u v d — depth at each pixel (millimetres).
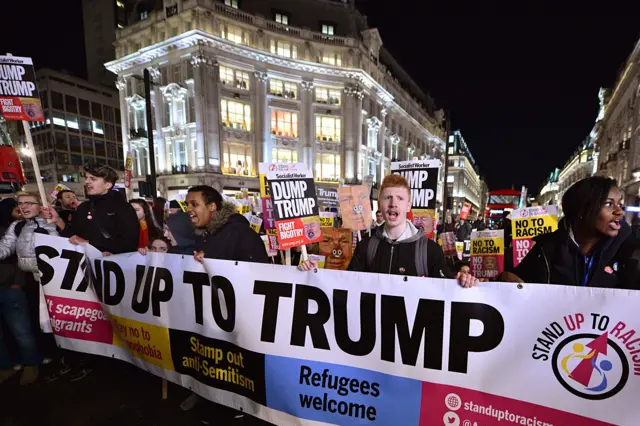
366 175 30297
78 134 35688
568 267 1796
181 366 2537
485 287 1692
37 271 3062
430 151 49125
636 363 1428
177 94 22328
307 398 2068
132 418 2631
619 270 1655
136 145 24969
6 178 4320
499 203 25000
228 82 23266
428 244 2084
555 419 1552
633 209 7379
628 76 24562
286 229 2422
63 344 2990
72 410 2732
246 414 2656
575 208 1727
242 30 23938
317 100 27281
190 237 3047
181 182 22516
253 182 24125
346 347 1977
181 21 22500
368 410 1925
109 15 38125
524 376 1604
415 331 1823
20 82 3045
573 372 1526
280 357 2129
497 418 1658
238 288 2254
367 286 1932
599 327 1480
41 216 3309
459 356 1733
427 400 1800
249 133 24078
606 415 1470
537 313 1593
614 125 31516
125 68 24859
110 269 2801
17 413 2707
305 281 2082
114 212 2930
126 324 2770
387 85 34375
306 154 26656
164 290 2570
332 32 28844
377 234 2244
